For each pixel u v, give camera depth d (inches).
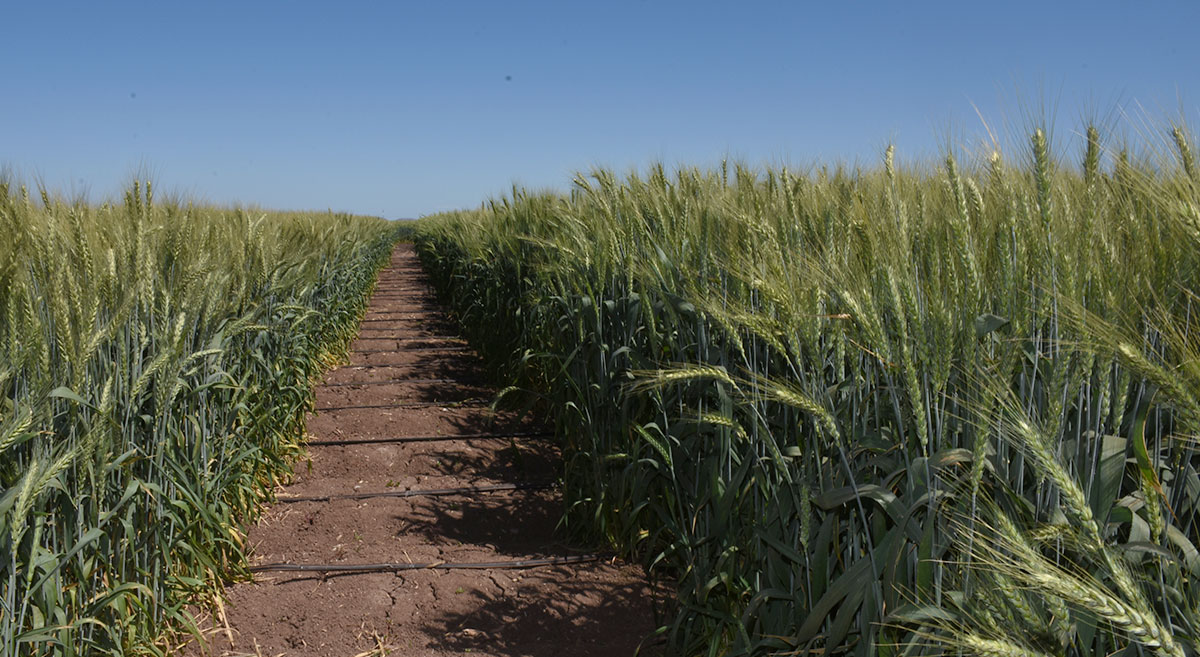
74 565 123.3
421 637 155.3
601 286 194.2
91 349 121.5
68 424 126.7
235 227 267.6
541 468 254.2
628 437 177.9
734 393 133.2
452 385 358.0
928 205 121.2
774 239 116.1
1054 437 78.4
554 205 309.9
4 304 120.3
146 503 146.1
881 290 98.4
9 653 105.8
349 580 177.9
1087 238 86.6
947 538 85.4
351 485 239.1
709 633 142.6
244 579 176.7
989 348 93.3
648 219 194.7
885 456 103.0
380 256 962.1
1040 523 81.2
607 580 178.7
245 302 209.8
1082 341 76.9
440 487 237.9
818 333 101.8
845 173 170.9
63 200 177.5
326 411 313.9
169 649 146.6
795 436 122.9
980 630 72.8
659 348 164.2
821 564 106.2
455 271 522.0
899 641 93.0
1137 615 56.9
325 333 386.9
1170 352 86.0
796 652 104.7
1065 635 67.4
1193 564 74.9
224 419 189.3
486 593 172.4
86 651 125.7
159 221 191.9
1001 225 91.0
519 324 310.8
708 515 148.5
